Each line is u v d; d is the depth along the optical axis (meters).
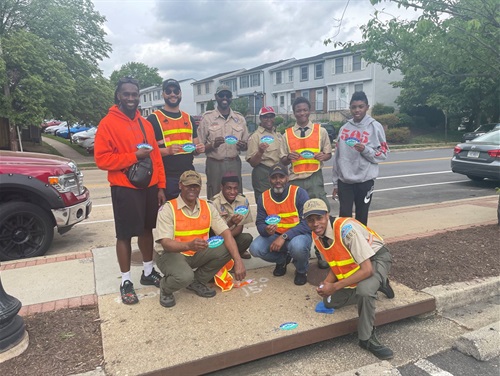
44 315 3.54
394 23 5.21
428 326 3.63
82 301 3.81
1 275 4.49
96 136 3.55
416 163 15.99
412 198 9.42
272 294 3.91
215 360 2.89
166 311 3.56
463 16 4.91
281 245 4.05
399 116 30.95
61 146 26.42
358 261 3.19
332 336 3.31
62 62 19.44
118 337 3.14
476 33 4.94
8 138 20.67
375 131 4.47
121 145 3.57
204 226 3.79
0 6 18.12
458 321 3.71
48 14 19.92
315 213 3.33
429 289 3.96
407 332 3.54
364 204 4.65
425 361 3.11
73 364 2.84
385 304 3.65
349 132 4.57
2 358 2.84
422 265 4.50
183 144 4.66
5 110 15.99
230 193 4.36
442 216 7.09
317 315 3.47
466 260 4.63
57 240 6.41
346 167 4.55
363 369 2.89
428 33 5.01
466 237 5.43
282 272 4.39
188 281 3.52
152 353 2.93
